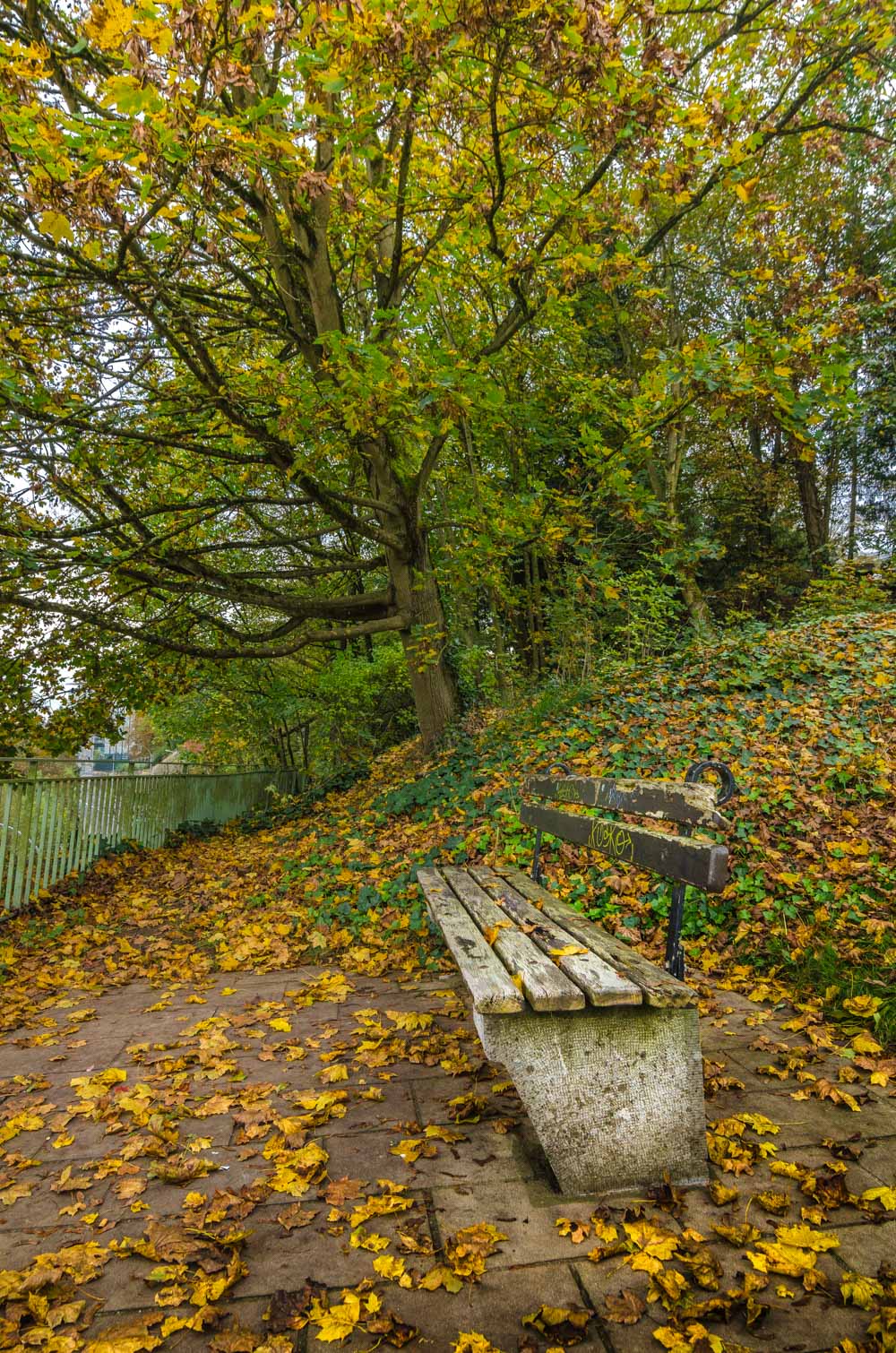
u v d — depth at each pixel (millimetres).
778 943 4043
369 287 9406
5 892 6805
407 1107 2664
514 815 6359
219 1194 2148
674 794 2441
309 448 8789
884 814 5391
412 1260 1833
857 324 6727
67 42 5875
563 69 4816
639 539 12516
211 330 8367
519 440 11008
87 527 8430
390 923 5301
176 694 12836
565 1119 2061
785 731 7137
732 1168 2141
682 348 6516
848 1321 1588
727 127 5707
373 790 10398
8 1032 3855
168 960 5324
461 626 13148
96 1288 1811
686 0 6934
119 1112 2799
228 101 5996
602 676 10062
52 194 4383
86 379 8562
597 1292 1699
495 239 6957
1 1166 2449
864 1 6082
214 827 12281
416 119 5895
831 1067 2775
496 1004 1949
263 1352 1558
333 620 10602
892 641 9297
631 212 8398
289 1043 3365
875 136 7176
